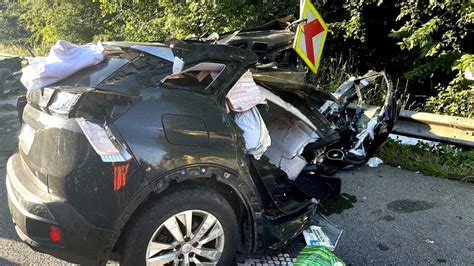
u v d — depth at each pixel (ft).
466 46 22.56
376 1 23.38
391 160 17.61
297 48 13.55
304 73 12.67
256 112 10.50
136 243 8.34
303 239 11.61
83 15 37.47
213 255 9.16
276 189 12.62
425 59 23.59
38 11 39.86
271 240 10.11
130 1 32.27
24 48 43.06
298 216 11.03
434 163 16.97
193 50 9.56
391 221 13.03
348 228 12.57
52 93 8.63
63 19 37.04
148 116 8.40
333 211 13.62
